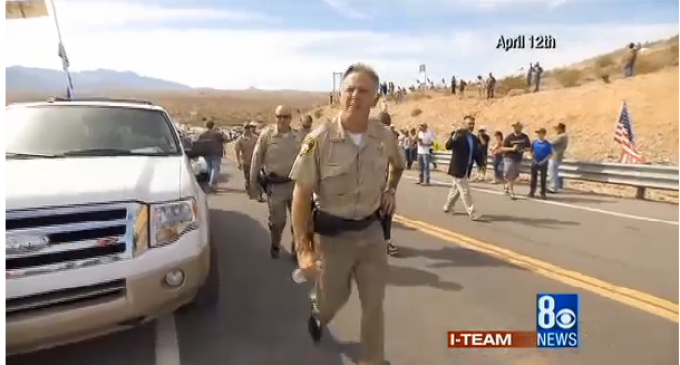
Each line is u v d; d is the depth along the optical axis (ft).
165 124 14.92
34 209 8.39
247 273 16.06
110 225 9.03
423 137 40.81
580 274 15.74
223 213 27.20
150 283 9.34
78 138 13.17
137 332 11.59
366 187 8.80
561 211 27.17
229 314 12.67
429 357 10.57
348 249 8.95
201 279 10.46
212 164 36.94
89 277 8.68
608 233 21.58
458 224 23.67
